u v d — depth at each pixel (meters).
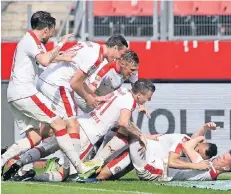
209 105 39.34
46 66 26.59
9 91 26.86
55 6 44.41
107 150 27.48
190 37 41.66
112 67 28.98
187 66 39.69
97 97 27.69
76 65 27.66
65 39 26.36
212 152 28.66
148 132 39.19
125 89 27.55
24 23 43.16
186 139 28.72
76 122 27.20
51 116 26.66
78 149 26.83
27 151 27.69
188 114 39.41
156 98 39.47
